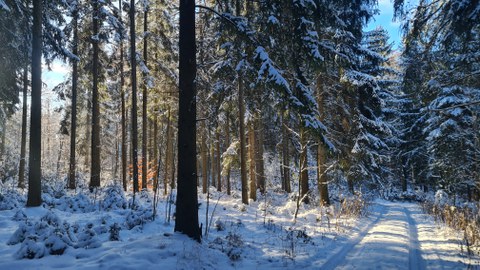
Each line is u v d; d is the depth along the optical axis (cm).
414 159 2959
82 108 2800
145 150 2194
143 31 2200
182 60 818
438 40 950
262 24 911
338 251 850
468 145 1698
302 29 878
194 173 800
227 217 1352
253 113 1884
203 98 1894
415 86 1183
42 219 827
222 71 986
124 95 2372
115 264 585
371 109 2033
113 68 2194
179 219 786
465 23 830
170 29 2245
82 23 2022
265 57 791
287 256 775
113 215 1142
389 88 2720
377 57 1888
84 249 678
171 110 2614
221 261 699
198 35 1747
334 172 2016
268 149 3075
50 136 5369
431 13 912
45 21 1428
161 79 2428
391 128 2573
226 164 2322
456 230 1141
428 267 711
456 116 1638
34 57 1187
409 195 3086
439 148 1861
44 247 649
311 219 1417
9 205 1152
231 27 859
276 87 770
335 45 1697
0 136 2219
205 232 931
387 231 1163
